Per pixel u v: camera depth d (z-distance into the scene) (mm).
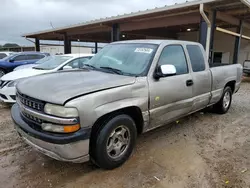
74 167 2836
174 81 3367
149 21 10555
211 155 3201
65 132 2240
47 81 2768
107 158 2639
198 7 7746
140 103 2863
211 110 5379
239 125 4551
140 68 3117
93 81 2672
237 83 5578
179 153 3246
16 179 2561
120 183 2504
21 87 2791
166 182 2527
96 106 2387
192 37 17062
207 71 4242
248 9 8078
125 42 3887
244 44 14672
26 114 2594
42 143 2344
